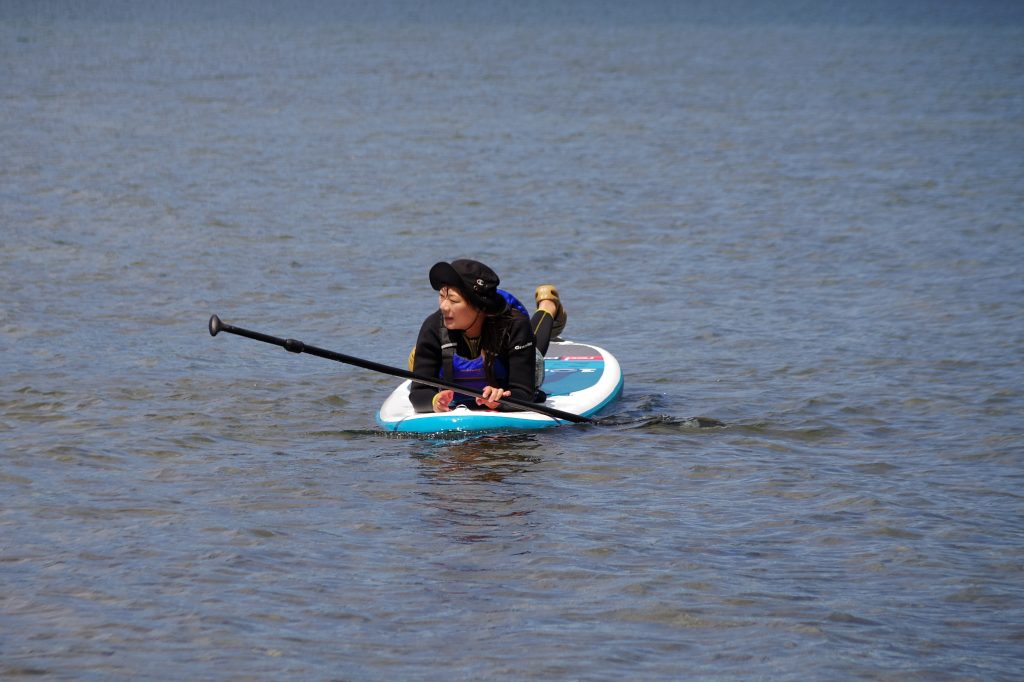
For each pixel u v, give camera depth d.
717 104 80.81
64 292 29.11
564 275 32.72
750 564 13.41
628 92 88.00
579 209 42.59
